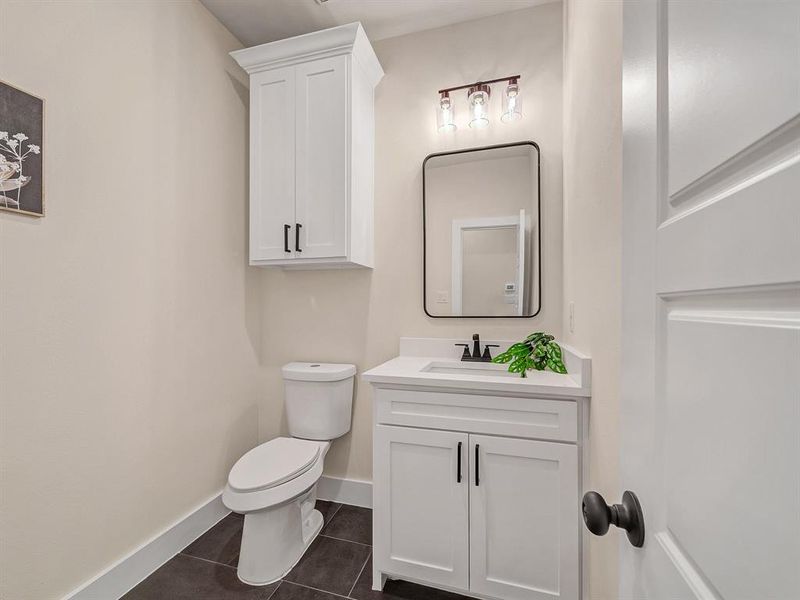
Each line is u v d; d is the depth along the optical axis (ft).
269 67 5.82
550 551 3.82
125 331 4.47
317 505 6.28
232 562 4.88
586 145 3.71
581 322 3.99
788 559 0.76
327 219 5.56
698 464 1.09
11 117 3.39
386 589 4.42
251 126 5.90
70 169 3.88
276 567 4.58
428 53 6.16
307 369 6.01
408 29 6.15
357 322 6.44
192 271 5.47
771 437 0.81
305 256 5.66
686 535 1.14
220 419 5.98
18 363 3.46
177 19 5.22
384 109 6.36
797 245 0.76
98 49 4.16
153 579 4.55
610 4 2.89
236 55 5.80
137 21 4.63
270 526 4.58
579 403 3.76
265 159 5.86
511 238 5.71
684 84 1.21
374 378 4.43
